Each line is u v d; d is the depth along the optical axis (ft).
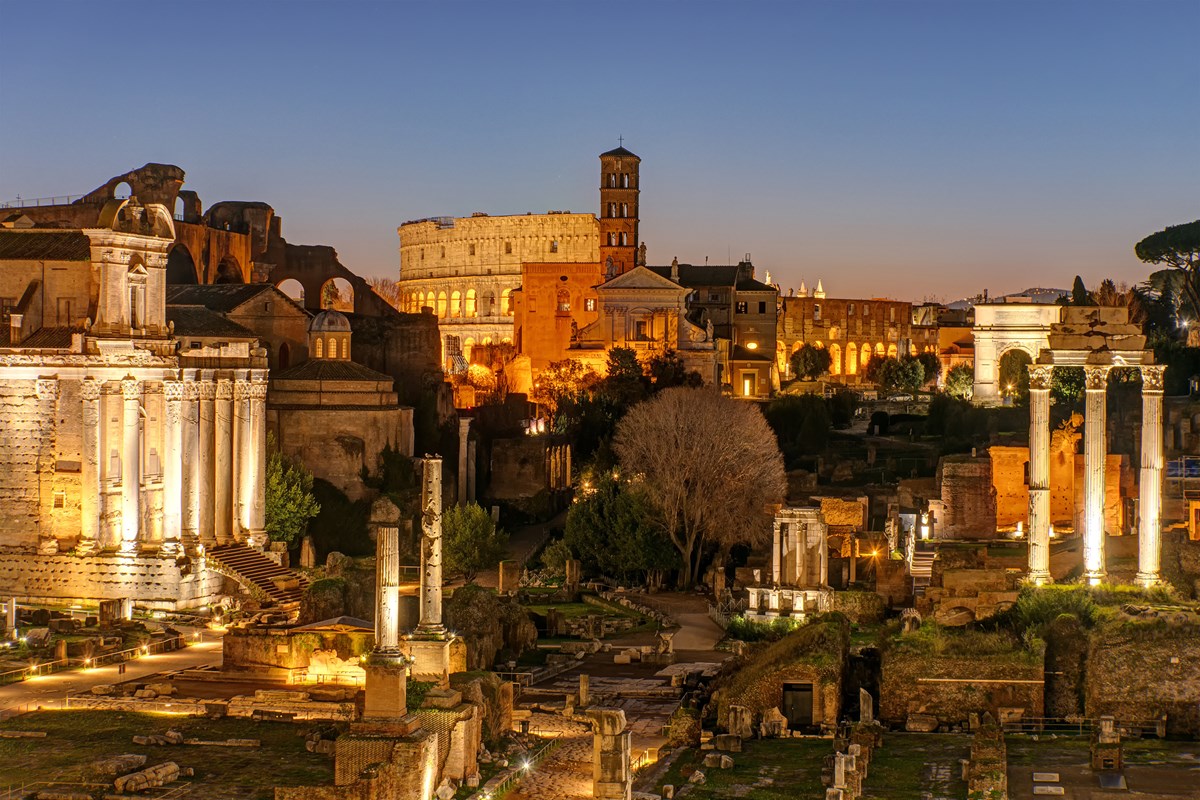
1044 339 644.69
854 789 207.51
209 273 640.99
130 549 365.40
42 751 238.48
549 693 295.89
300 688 279.90
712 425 456.45
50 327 380.17
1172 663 248.11
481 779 227.61
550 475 571.28
